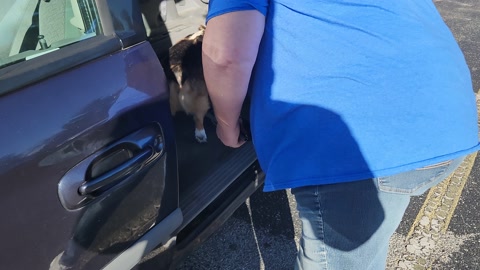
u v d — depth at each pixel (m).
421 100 1.27
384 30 1.28
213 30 1.29
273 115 1.38
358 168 1.27
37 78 1.10
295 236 2.53
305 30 1.29
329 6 1.28
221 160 2.14
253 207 2.71
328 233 1.42
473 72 4.39
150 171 1.37
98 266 1.30
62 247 1.17
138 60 1.31
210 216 1.86
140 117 1.30
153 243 1.48
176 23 2.89
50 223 1.11
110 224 1.29
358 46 1.27
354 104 1.26
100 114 1.18
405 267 2.35
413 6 1.39
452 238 2.54
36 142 1.06
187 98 2.52
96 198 1.21
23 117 1.05
